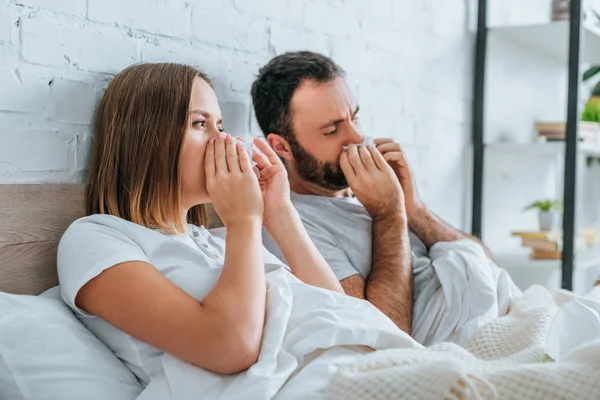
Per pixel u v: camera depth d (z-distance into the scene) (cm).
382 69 211
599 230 309
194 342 92
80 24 125
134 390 98
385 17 211
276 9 173
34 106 118
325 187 167
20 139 116
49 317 98
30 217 113
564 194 236
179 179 114
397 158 174
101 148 119
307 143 161
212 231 138
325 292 109
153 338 93
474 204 258
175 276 103
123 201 115
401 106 220
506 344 122
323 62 162
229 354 92
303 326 102
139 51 138
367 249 160
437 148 239
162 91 115
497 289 155
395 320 142
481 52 256
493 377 85
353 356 100
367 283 152
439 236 176
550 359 113
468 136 258
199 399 92
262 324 98
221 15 158
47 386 92
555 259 254
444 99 242
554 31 248
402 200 160
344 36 196
